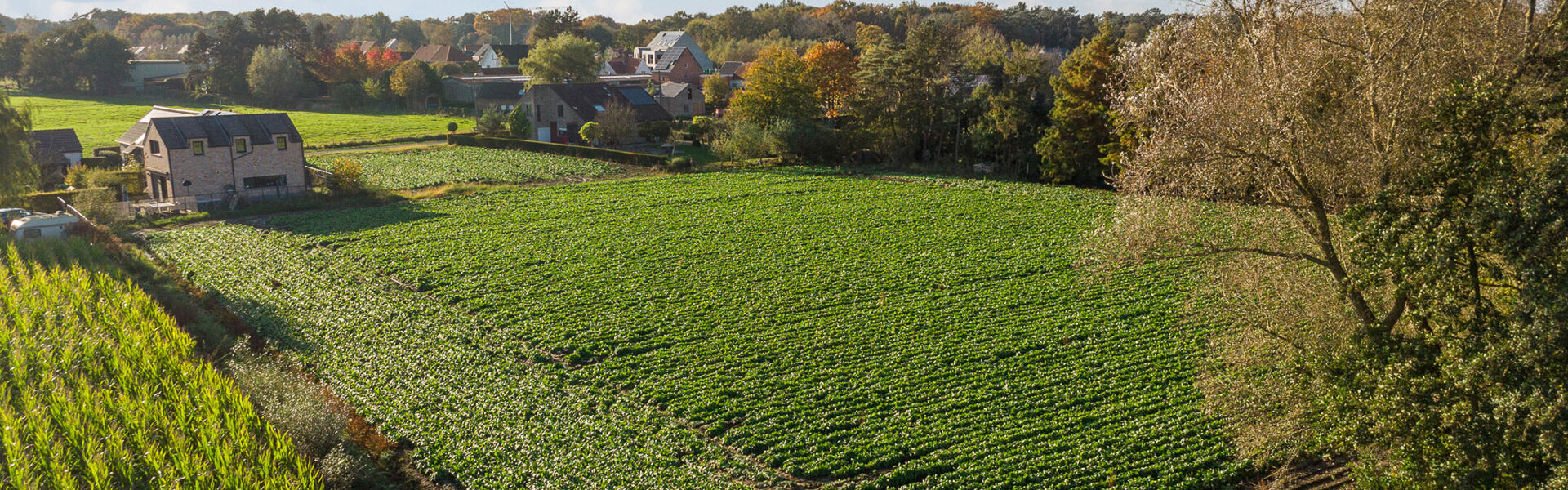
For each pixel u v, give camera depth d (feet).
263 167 228.84
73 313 118.01
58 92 532.32
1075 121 256.52
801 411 106.22
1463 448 62.08
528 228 201.67
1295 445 83.35
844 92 382.22
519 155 313.53
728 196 240.53
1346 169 77.00
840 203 230.89
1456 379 62.23
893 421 103.04
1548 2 75.92
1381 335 71.56
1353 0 83.41
